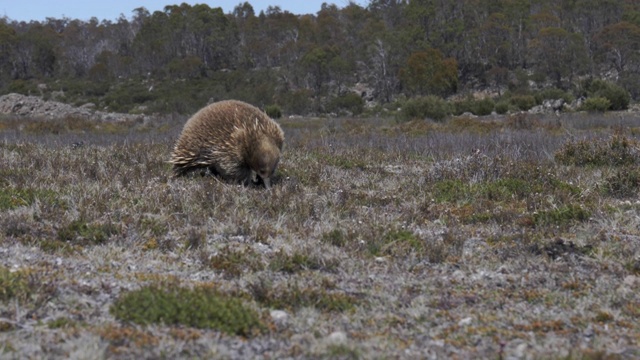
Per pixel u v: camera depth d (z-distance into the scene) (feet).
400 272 33.04
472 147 73.82
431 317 27.27
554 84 310.86
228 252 34.40
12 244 35.55
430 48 310.24
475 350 23.90
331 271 33.22
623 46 307.58
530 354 23.11
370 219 41.73
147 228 38.52
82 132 128.06
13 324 24.48
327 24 418.72
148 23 407.64
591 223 41.27
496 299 29.48
